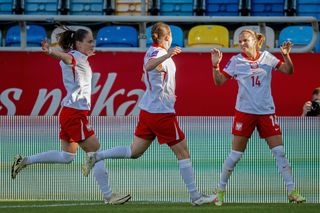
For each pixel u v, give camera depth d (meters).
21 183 28.94
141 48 33.25
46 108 33.25
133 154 25.33
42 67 33.25
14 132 29.42
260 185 28.66
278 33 41.44
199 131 29.17
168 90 24.55
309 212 23.62
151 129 24.84
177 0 43.31
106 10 43.38
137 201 28.33
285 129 29.12
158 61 23.52
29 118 29.45
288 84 33.12
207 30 39.78
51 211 23.91
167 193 28.70
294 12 42.88
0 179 29.16
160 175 28.70
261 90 26.00
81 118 25.47
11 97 33.25
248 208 24.83
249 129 26.16
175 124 24.73
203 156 29.16
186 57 33.06
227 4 43.22
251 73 25.97
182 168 25.19
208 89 32.94
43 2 43.59
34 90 33.19
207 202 25.70
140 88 33.06
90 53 25.73
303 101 33.06
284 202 28.48
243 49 26.08
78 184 28.80
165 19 33.00
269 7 43.19
